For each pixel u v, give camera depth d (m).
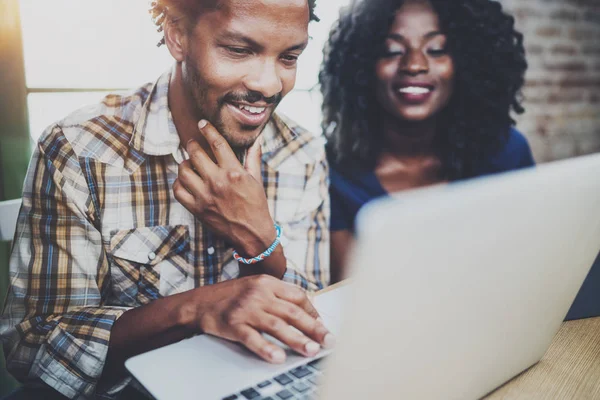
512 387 0.65
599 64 2.57
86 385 0.94
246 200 1.10
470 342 0.49
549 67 2.47
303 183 1.34
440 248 0.40
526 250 0.47
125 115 1.16
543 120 2.51
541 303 0.56
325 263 1.38
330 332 0.73
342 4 1.69
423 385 0.48
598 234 0.56
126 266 1.14
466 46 1.66
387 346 0.42
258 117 1.20
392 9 1.61
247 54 1.13
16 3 1.28
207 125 1.10
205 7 1.09
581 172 0.49
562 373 0.68
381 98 1.70
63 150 1.07
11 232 1.04
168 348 0.70
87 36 1.41
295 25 1.14
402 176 1.76
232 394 0.59
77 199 1.06
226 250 1.21
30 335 0.96
